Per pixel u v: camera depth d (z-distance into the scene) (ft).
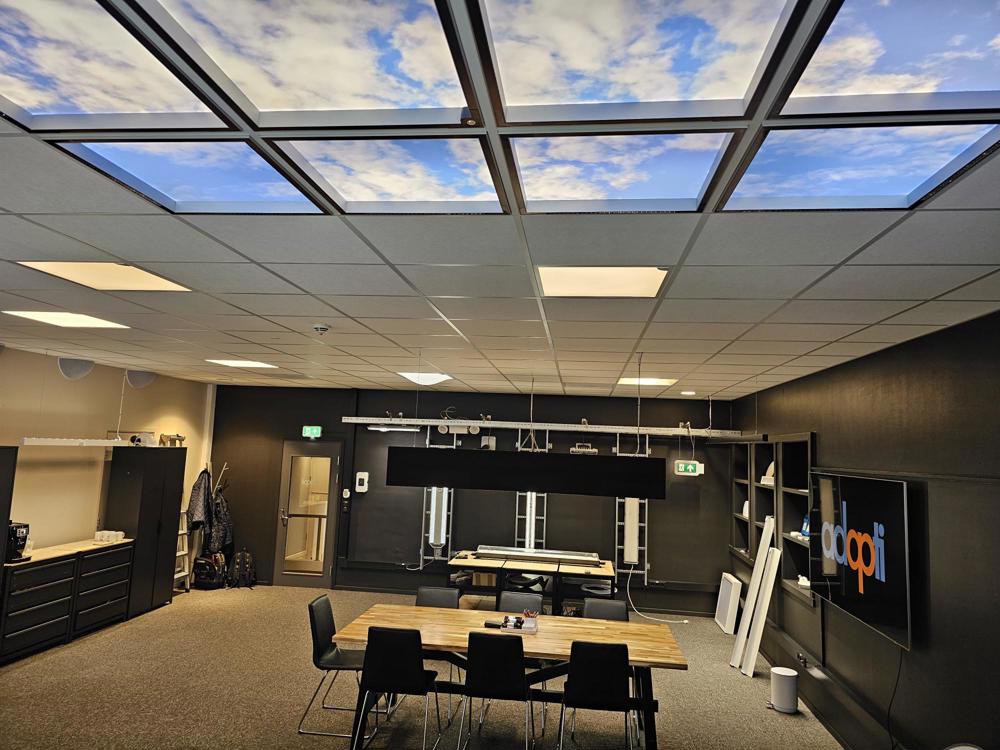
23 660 19.93
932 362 12.67
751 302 10.90
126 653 20.86
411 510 30.53
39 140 5.82
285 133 5.53
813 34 3.89
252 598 28.43
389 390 31.24
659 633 16.74
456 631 16.24
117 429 25.90
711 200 6.61
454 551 29.78
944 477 12.00
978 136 5.19
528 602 19.03
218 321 14.64
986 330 10.94
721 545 28.76
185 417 30.42
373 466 31.01
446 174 6.43
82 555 22.25
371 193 7.02
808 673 18.34
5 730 15.11
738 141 5.34
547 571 24.94
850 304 10.72
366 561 30.42
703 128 5.15
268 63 4.56
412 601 28.45
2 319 15.34
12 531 19.77
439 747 15.28
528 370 20.95
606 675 14.05
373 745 15.23
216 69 4.65
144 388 27.48
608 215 7.20
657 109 4.99
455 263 9.39
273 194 7.14
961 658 11.23
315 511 31.68
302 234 8.34
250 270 10.18
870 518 14.46
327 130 5.44
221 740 14.99
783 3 3.74
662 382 22.93
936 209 6.60
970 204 6.43
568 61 4.41
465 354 18.03
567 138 5.48
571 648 14.16
